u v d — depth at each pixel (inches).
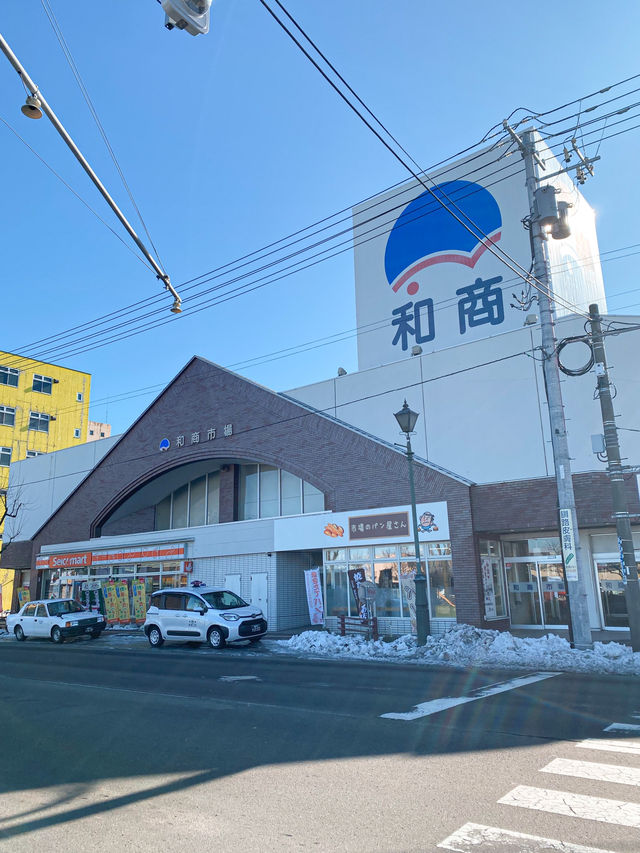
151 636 826.2
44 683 494.0
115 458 1279.5
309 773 233.0
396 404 1018.7
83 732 311.4
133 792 217.6
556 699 369.1
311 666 566.6
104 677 520.4
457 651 600.1
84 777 236.5
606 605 796.6
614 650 560.4
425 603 662.5
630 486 716.7
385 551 863.1
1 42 242.5
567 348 847.7
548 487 747.4
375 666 558.3
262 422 1045.8
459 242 1200.2
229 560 1051.3
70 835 181.6
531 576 844.6
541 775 223.1
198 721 327.9
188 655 700.0
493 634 641.6
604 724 301.0
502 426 906.1
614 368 807.1
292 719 326.0
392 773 230.2
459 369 964.0
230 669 554.6
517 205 1138.7
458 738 277.4
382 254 1309.1
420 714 329.7
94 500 1301.7
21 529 1600.6
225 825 185.9
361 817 188.5
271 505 1077.8
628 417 788.6
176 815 194.9
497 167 1171.9
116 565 1231.5
